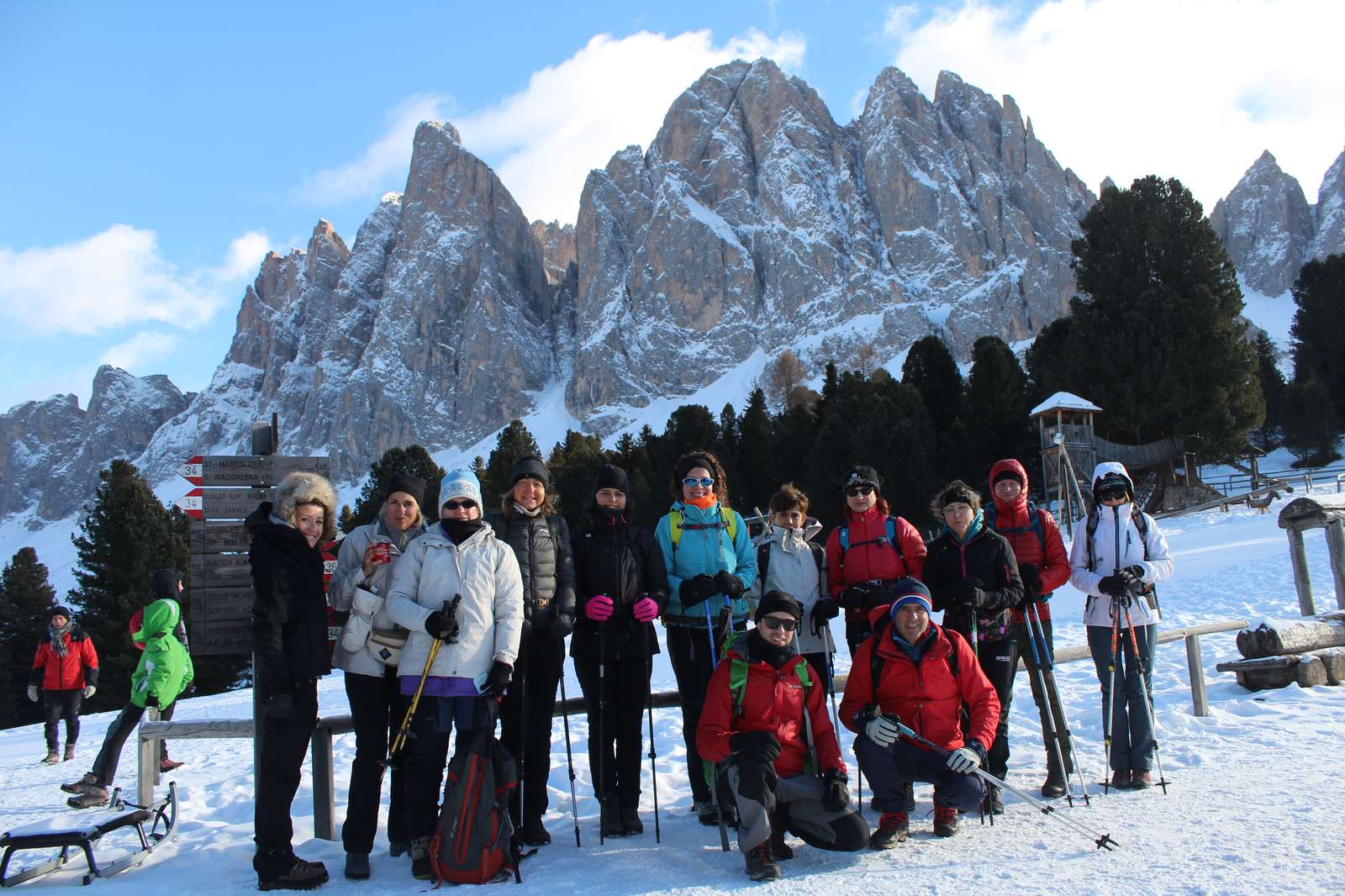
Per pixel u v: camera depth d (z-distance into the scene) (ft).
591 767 21.83
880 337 633.20
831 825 18.15
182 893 18.57
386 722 20.25
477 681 19.26
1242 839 16.90
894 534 22.85
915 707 19.11
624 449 230.68
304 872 18.69
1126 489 23.24
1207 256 178.29
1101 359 167.63
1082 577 22.80
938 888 15.42
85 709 140.05
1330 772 21.06
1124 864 16.08
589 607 20.52
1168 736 26.27
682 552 22.40
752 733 17.80
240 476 23.17
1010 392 183.62
